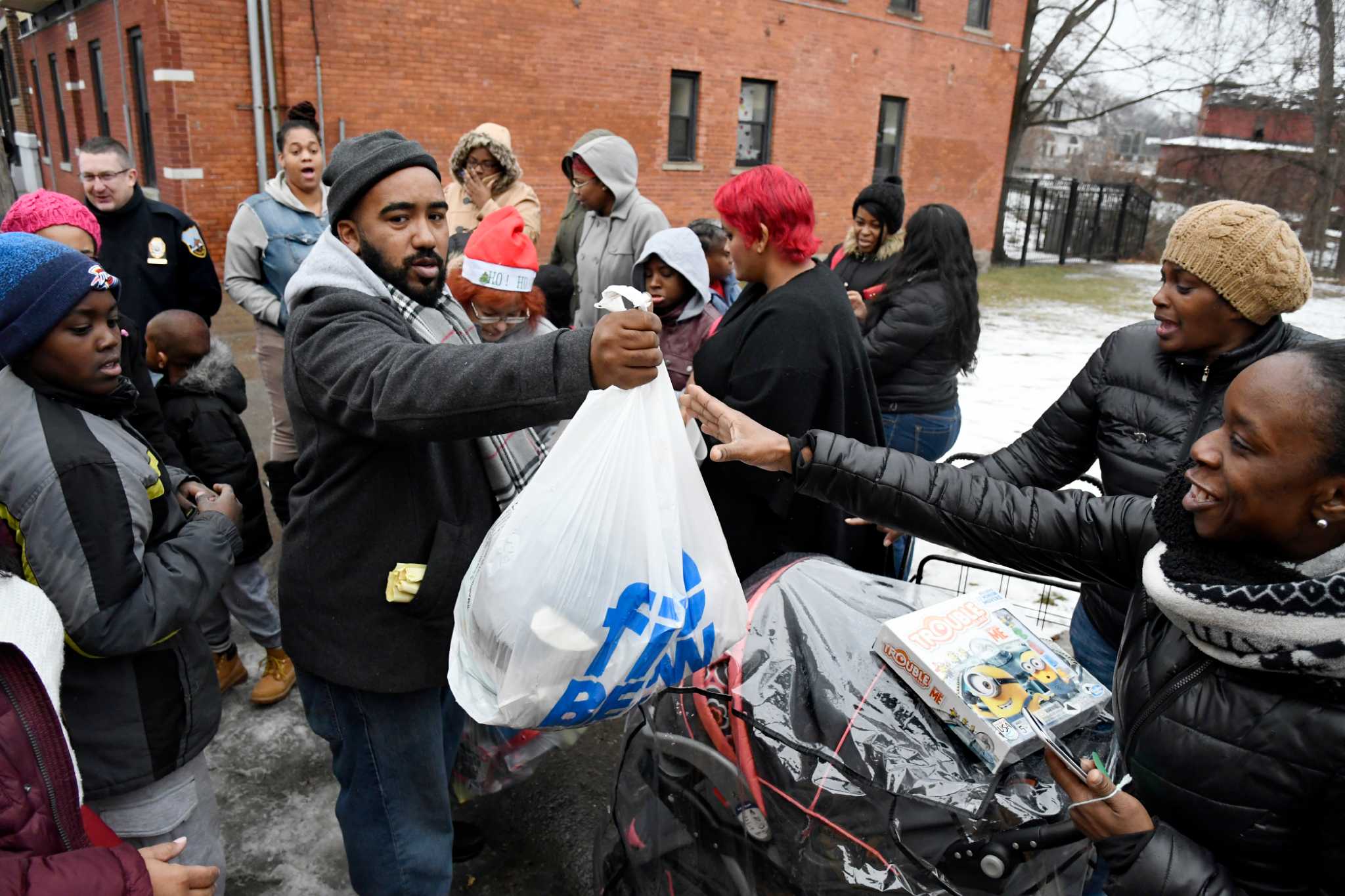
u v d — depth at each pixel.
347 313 1.61
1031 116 19.59
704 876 1.54
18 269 1.55
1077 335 10.79
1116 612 2.10
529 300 2.65
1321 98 18.94
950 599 1.85
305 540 1.78
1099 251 20.41
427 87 10.16
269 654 3.04
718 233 4.14
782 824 1.45
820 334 2.37
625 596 1.42
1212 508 1.08
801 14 13.77
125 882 1.19
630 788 1.68
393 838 1.89
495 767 2.42
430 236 1.73
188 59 8.52
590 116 11.76
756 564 2.56
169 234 3.82
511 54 10.75
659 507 1.45
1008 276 16.67
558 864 2.42
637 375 1.35
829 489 1.67
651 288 3.24
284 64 9.05
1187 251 1.81
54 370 1.61
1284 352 1.06
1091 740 1.53
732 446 1.67
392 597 1.72
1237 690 1.09
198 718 1.81
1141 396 2.02
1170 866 1.11
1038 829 1.34
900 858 1.37
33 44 16.36
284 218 3.87
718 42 12.91
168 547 1.78
